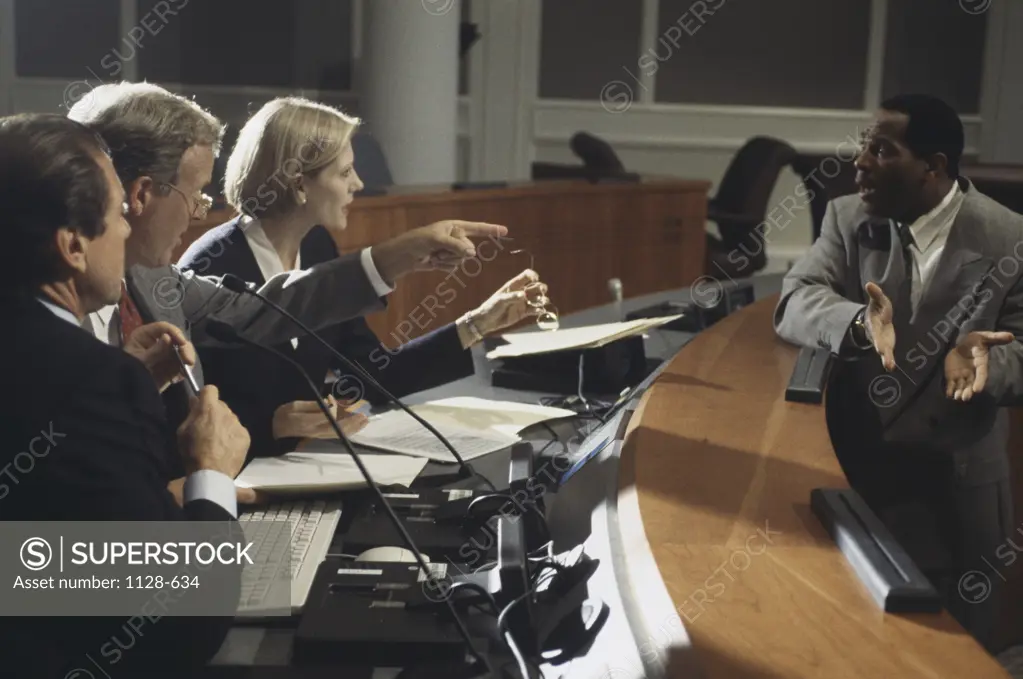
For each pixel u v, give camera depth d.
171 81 7.99
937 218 2.46
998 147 9.16
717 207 7.25
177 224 1.85
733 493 1.57
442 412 2.43
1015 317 2.39
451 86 6.62
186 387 2.03
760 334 2.79
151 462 1.34
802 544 1.38
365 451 2.15
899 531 2.51
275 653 1.39
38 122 1.33
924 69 9.17
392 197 5.04
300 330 2.29
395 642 1.36
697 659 1.08
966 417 2.43
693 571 1.29
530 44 8.96
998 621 3.12
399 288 5.16
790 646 1.11
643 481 1.61
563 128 9.10
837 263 2.62
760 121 9.11
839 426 2.54
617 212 6.18
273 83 8.30
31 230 1.30
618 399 2.61
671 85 9.09
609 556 1.43
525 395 2.69
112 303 1.42
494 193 5.52
